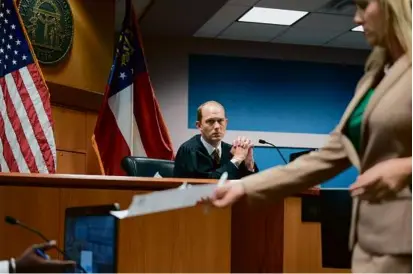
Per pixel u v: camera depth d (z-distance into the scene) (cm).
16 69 364
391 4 125
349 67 757
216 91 719
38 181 208
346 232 211
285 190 147
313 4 583
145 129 448
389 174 117
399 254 123
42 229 207
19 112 358
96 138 414
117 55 440
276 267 218
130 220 200
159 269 203
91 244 149
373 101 128
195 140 323
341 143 142
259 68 734
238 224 217
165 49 709
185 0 554
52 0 431
